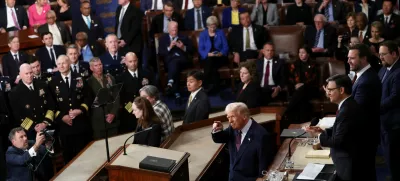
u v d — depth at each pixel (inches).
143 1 989.8
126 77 685.3
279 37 855.7
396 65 511.2
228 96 835.4
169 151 440.5
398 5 965.8
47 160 569.3
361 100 457.7
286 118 635.5
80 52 815.7
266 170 454.3
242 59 845.2
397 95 503.5
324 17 840.9
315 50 826.2
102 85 667.4
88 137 674.2
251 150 459.5
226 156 552.4
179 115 786.2
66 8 943.0
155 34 859.4
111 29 1006.4
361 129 409.4
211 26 844.6
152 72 714.8
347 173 408.8
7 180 535.2
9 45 760.3
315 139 494.9
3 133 673.6
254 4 957.2
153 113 517.0
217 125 473.4
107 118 666.2
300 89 692.1
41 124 639.1
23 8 940.6
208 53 844.0
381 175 585.9
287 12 933.2
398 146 517.3
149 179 409.7
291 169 449.4
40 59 778.8
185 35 871.7
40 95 650.2
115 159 431.5
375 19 868.6
